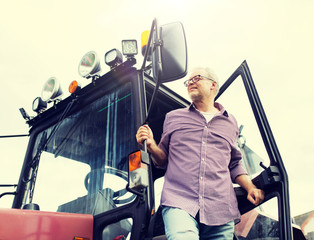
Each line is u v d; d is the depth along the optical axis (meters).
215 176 1.51
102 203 1.80
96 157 1.99
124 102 2.02
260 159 1.70
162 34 1.51
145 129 1.56
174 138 1.64
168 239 1.33
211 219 1.43
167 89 2.38
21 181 2.25
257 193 1.55
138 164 1.42
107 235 1.70
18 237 1.51
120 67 2.13
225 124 1.68
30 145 2.49
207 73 1.78
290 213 1.44
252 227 2.30
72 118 2.30
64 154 2.19
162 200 1.50
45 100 2.58
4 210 1.54
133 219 1.59
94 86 2.26
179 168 1.54
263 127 1.69
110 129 2.01
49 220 1.62
